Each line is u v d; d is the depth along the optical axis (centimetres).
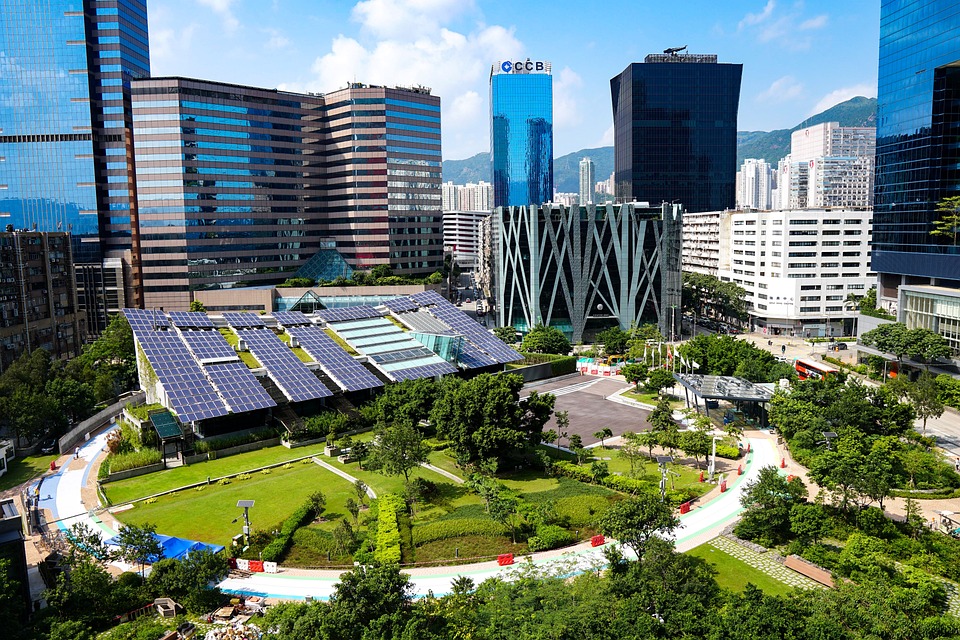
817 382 11300
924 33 14775
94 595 6128
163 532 7806
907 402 11744
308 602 6047
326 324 14762
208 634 5750
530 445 10019
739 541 7369
